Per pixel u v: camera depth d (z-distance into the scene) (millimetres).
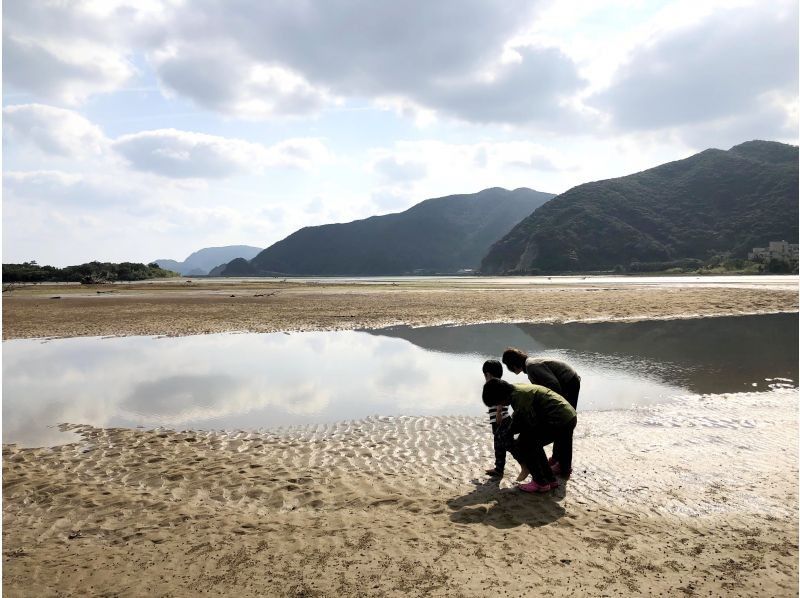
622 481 6328
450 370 13977
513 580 4078
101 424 9547
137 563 4547
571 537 4867
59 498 6203
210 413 10172
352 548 4707
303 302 38656
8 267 132125
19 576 4348
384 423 9281
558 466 6777
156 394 11719
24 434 8977
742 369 12945
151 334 22516
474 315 27250
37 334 23078
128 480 6824
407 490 6238
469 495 6031
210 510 5770
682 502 5684
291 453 7789
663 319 24344
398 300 38625
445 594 3893
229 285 88562
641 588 3943
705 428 8398
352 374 13586
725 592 3883
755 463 6812
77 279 134625
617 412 9469
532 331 21125
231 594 3994
